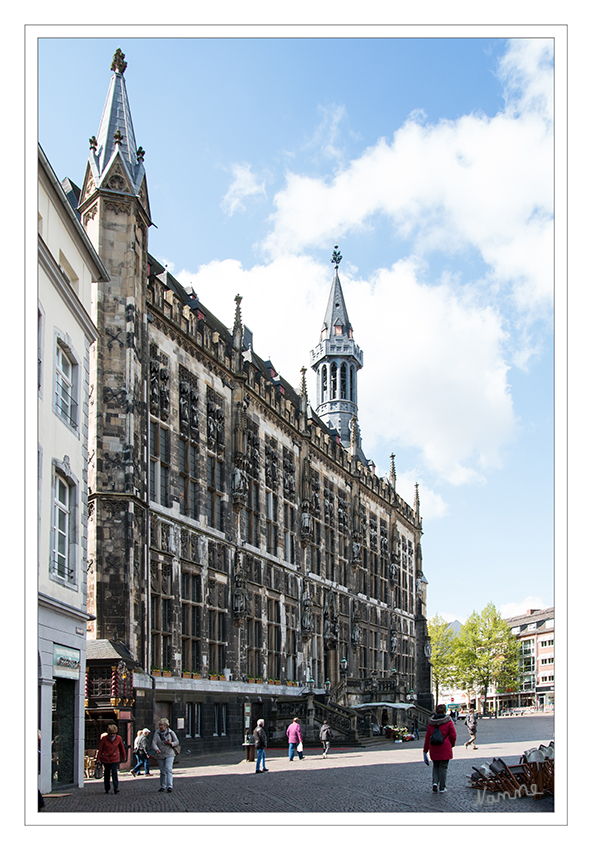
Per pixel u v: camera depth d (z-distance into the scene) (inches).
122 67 1640.0
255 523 2078.0
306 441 2466.8
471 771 1071.6
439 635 5398.6
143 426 1482.5
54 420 919.7
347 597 2763.3
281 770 1171.9
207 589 1737.2
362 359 3752.5
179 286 2010.3
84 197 1528.1
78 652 970.1
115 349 1443.2
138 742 1135.6
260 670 2000.5
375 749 1803.6
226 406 1942.7
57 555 943.0
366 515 3068.4
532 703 6176.2
